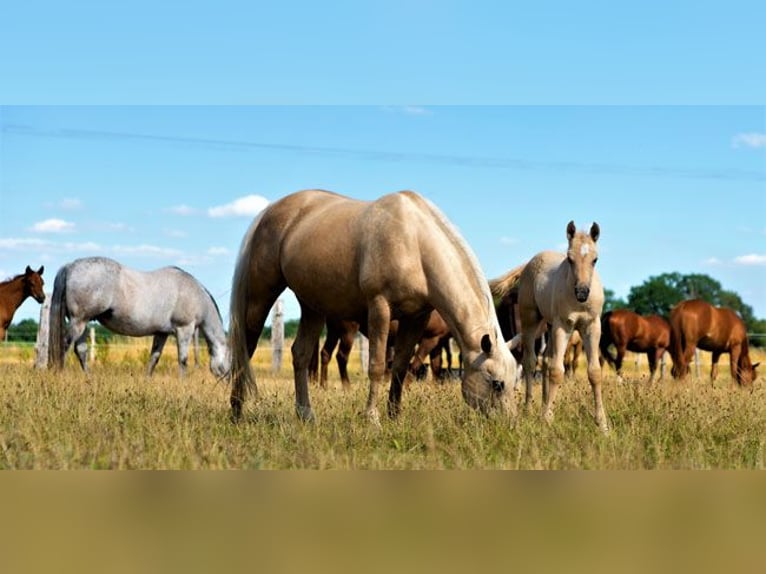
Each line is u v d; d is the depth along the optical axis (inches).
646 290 3567.9
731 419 444.8
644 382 593.3
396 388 476.7
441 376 935.7
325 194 503.2
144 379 707.4
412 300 450.0
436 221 454.9
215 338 952.3
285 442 383.9
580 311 476.4
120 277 874.1
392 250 442.9
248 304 514.0
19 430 359.3
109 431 377.4
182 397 531.8
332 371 1253.7
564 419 470.6
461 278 445.4
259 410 490.6
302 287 482.0
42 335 1047.0
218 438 379.6
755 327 3415.4
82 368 913.5
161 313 906.1
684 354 899.4
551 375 482.3
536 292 531.5
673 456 369.4
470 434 397.1
